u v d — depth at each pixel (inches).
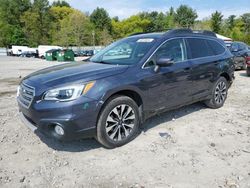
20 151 170.6
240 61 597.6
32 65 953.5
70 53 1510.8
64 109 151.6
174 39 213.0
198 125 215.5
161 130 203.6
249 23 3732.8
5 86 418.3
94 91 158.7
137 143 181.5
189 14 4328.3
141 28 4303.6
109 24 4377.5
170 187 134.6
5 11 3922.2
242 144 182.2
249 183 138.2
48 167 152.8
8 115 239.6
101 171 148.8
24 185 136.7
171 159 161.2
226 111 253.9
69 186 136.1
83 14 4328.3
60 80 160.4
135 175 144.9
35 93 158.2
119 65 184.9
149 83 184.4
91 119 158.9
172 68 201.5
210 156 165.2
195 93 226.8
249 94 334.0
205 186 135.5
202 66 228.4
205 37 247.8
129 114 178.1
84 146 177.5
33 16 3801.7
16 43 3651.6
